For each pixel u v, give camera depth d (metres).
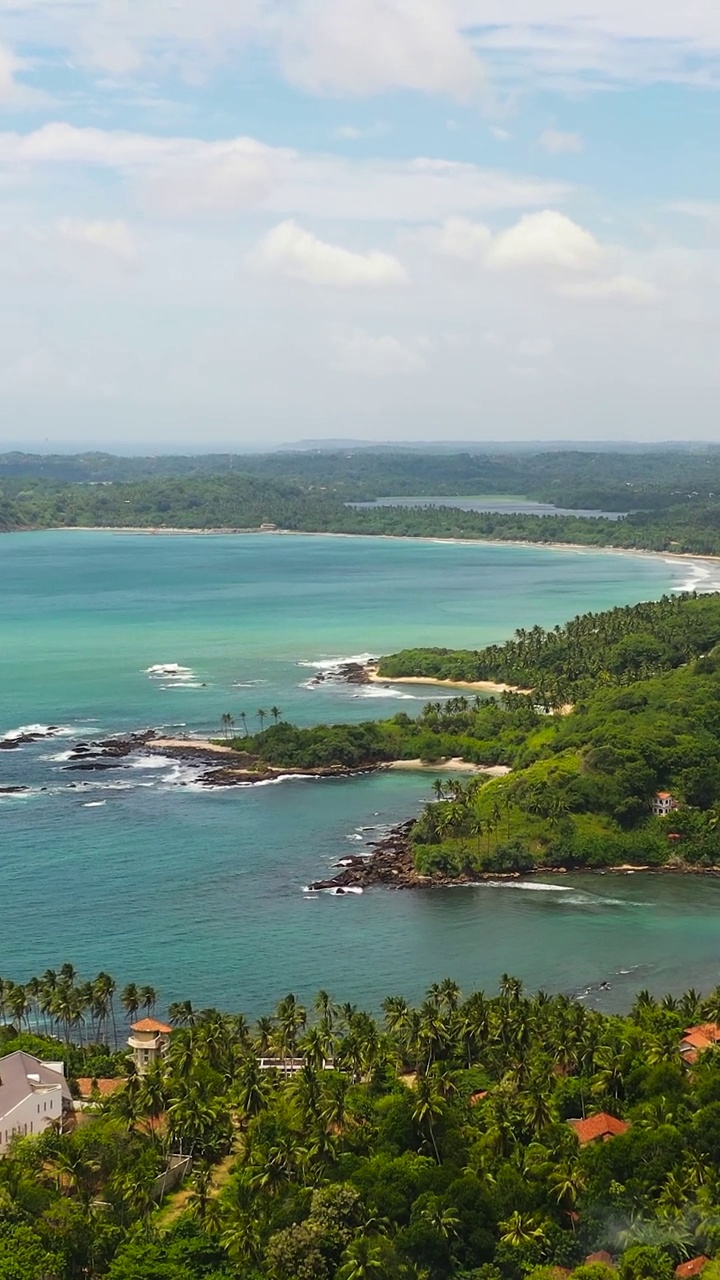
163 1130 157.88
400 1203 139.25
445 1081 162.38
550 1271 130.62
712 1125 151.00
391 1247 131.00
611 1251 136.38
